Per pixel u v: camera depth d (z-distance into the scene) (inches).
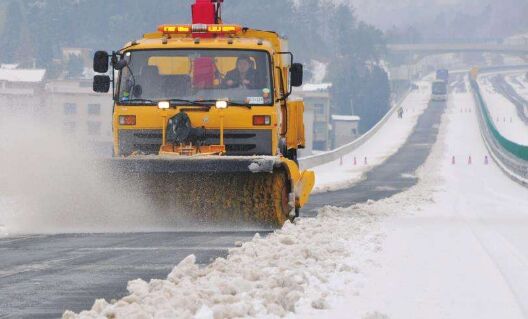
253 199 1551.4
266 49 1640.0
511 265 1046.4
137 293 696.4
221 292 703.1
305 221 1567.4
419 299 770.2
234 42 1642.5
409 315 689.0
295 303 689.6
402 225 1653.5
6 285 833.5
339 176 5359.3
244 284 720.3
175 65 1644.9
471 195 3166.8
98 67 1647.4
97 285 835.4
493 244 1315.2
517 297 797.2
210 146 1624.0
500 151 6318.9
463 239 1389.0
